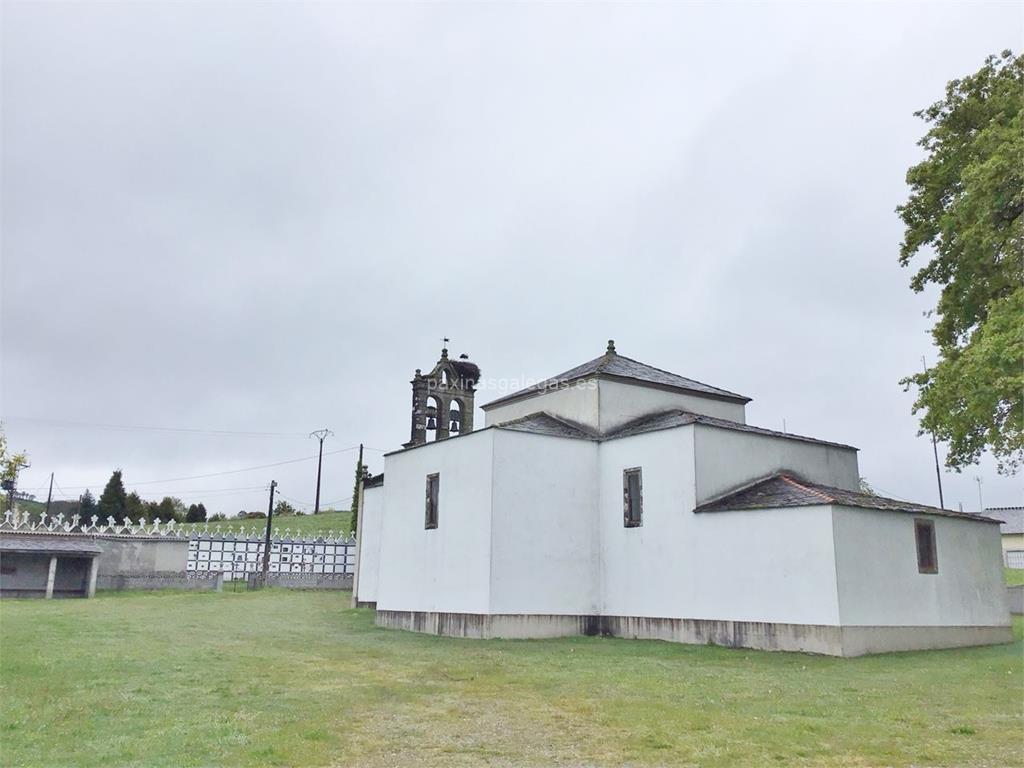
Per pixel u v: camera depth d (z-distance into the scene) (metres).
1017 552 58.97
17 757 8.24
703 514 22.17
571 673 15.58
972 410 18.00
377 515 33.28
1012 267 19.50
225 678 13.81
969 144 21.67
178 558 42.03
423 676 14.91
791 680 14.91
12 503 50.91
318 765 8.24
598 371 26.86
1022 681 14.85
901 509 20.91
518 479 23.88
